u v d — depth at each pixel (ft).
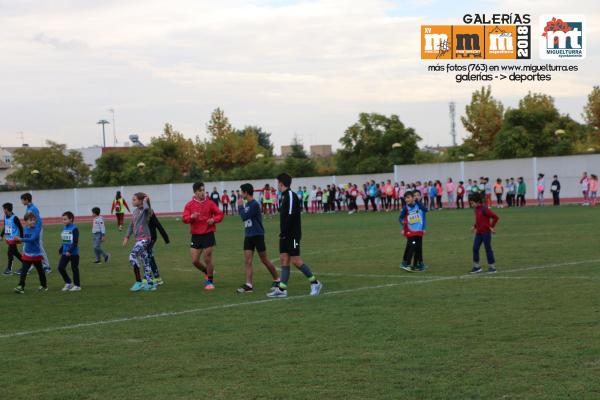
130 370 25.61
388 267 55.26
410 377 23.49
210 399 21.94
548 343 27.35
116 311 38.68
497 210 134.00
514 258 56.70
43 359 27.63
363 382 23.15
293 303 39.19
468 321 32.09
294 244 41.73
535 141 209.97
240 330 32.01
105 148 332.80
